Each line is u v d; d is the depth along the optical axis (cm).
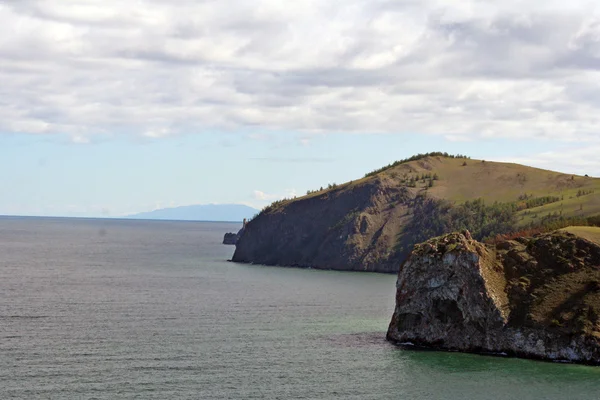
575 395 6650
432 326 8819
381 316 11306
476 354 8388
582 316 8169
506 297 8825
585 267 8975
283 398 6444
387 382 7056
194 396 6425
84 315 10862
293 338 9181
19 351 8062
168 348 8362
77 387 6619
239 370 7381
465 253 9025
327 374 7306
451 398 6544
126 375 7081
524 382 7088
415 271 9238
